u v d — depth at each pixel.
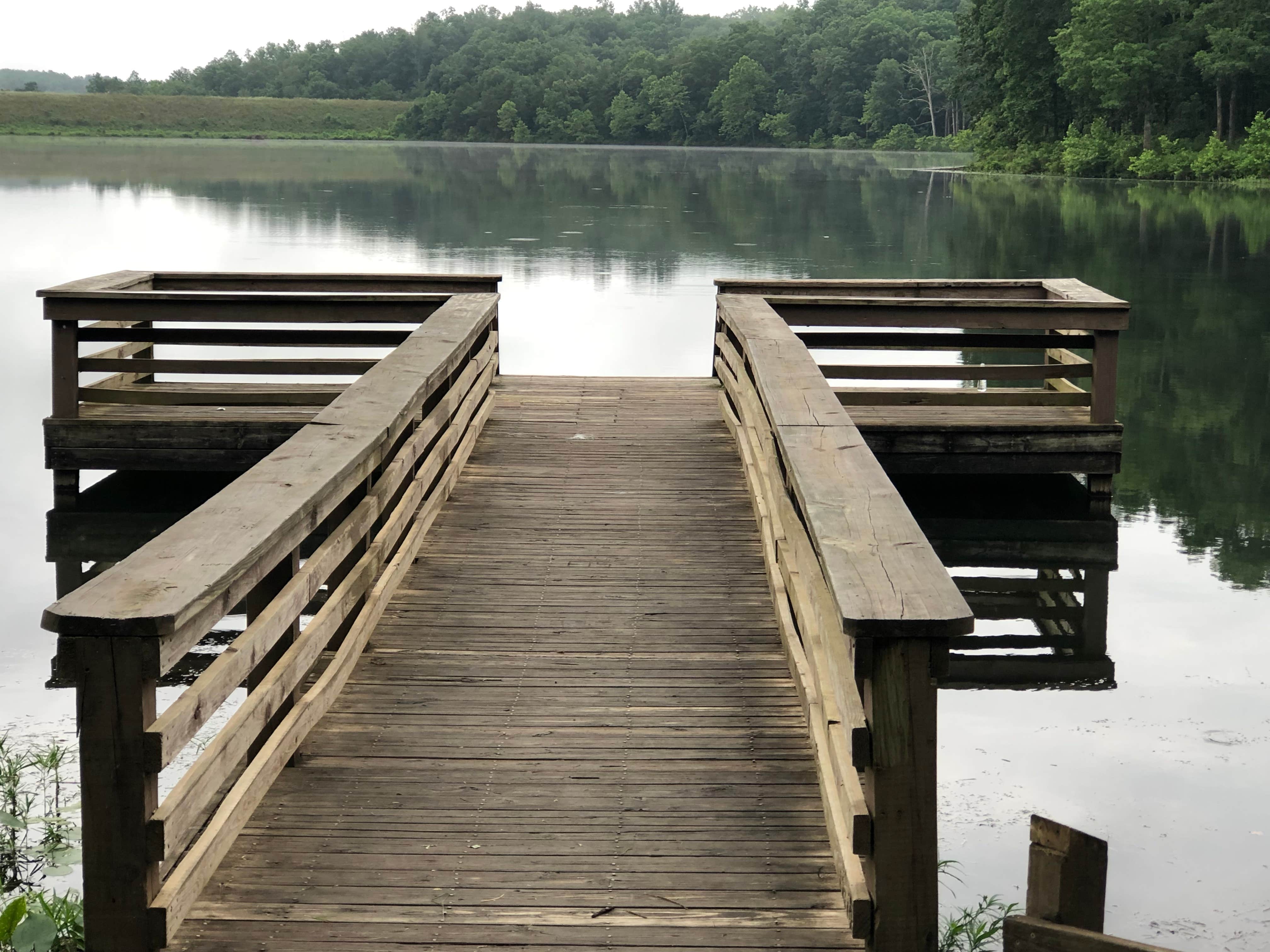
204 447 7.83
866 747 2.50
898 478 8.65
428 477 5.78
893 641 2.43
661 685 4.19
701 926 2.81
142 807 2.49
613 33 144.88
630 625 4.75
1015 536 7.46
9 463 8.66
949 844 3.96
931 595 2.50
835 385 10.86
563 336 12.84
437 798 3.39
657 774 3.55
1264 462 8.86
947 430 7.75
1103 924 2.47
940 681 2.43
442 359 5.43
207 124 114.62
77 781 4.31
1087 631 6.01
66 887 3.64
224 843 3.02
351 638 4.21
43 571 6.76
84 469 7.84
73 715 4.96
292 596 3.28
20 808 4.09
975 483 8.49
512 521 6.09
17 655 5.62
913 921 2.52
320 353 12.16
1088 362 7.99
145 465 7.84
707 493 6.60
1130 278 17.28
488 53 122.50
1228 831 4.05
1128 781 4.43
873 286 8.91
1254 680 5.43
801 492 3.28
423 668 4.31
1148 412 10.15
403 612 4.86
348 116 119.88
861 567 2.67
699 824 3.27
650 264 18.27
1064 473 7.95
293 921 2.79
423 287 8.80
